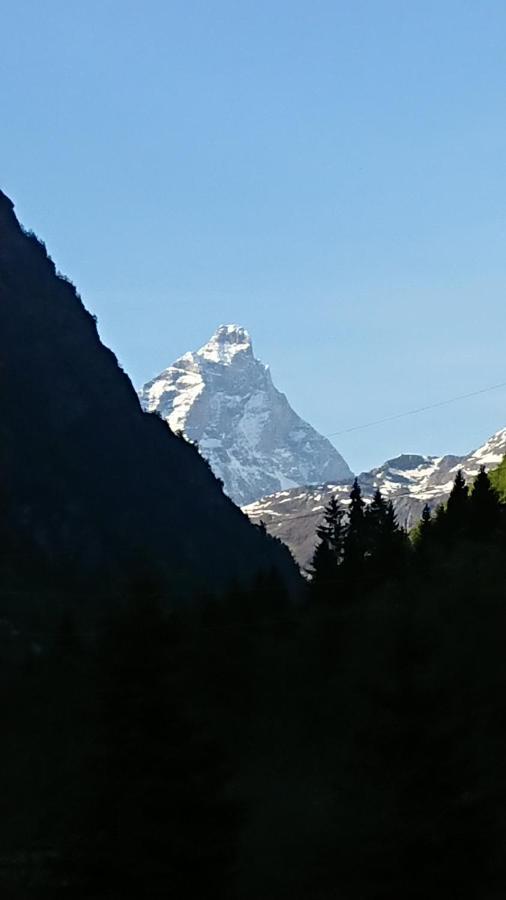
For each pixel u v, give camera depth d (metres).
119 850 56.66
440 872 60.66
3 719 91.06
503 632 88.50
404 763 63.28
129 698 59.12
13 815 77.06
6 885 64.19
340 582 117.06
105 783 58.22
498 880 63.53
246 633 102.69
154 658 59.94
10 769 81.94
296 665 100.31
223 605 108.62
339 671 97.44
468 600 94.31
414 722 63.78
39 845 72.62
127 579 64.62
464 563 102.19
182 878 56.72
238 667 97.88
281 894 67.94
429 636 77.62
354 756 71.69
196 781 58.69
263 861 69.62
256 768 87.88
